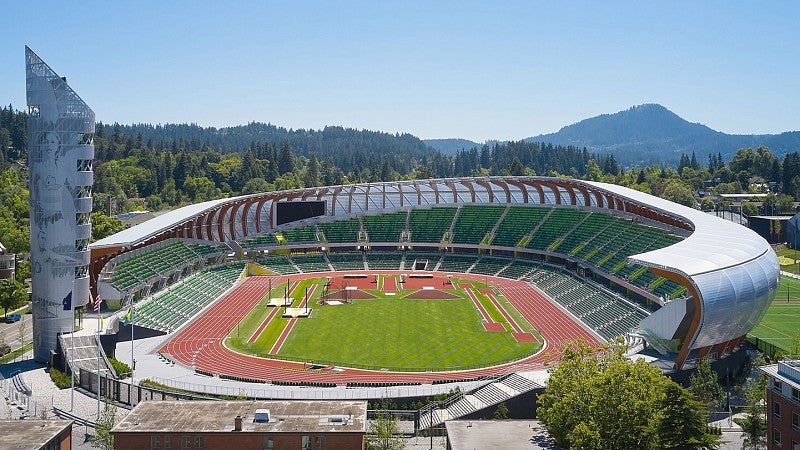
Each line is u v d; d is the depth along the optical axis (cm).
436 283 16812
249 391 8556
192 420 6206
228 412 6425
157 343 11212
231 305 14475
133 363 9100
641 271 13125
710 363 8950
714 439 5581
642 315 11594
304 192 19412
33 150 10125
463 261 18875
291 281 17250
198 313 13525
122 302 12619
